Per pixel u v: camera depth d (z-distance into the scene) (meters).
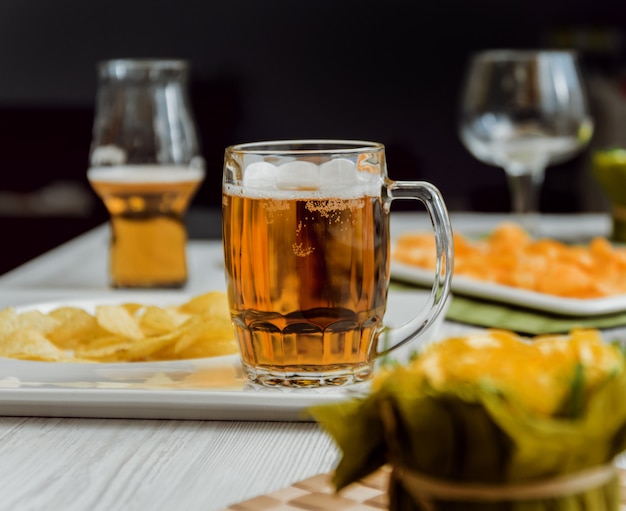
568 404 0.63
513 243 1.32
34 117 3.35
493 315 1.14
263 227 0.92
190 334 0.97
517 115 1.59
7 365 0.96
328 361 0.92
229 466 0.83
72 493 0.79
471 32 3.31
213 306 1.04
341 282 0.92
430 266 1.29
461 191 3.37
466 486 0.64
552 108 1.59
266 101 3.36
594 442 0.62
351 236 0.92
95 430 0.88
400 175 3.38
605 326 1.12
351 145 0.95
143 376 0.94
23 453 0.85
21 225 3.32
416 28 3.31
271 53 3.34
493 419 0.61
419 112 3.35
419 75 3.33
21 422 0.90
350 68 3.33
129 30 3.34
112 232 1.30
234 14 3.31
